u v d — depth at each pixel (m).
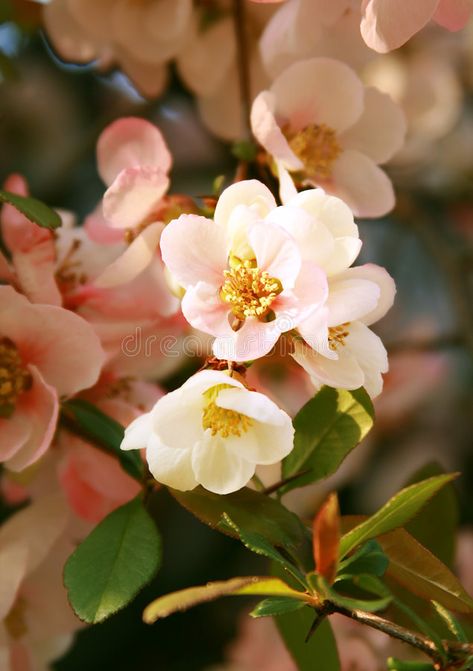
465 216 0.77
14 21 0.53
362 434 0.40
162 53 0.51
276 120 0.45
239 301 0.38
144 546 0.39
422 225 0.61
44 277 0.42
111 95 0.73
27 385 0.42
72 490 0.44
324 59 0.44
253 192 0.38
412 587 0.39
